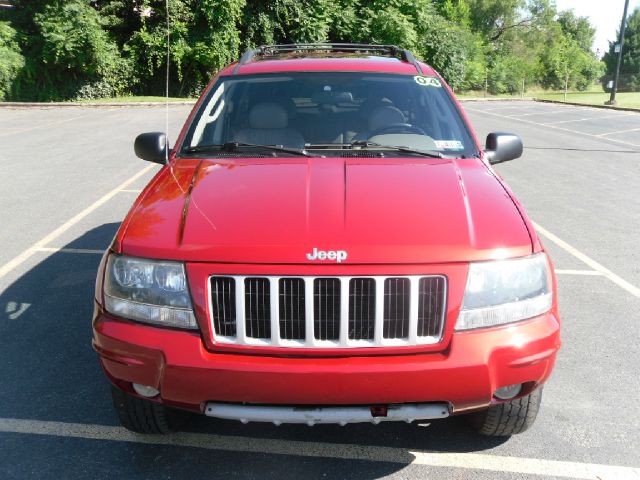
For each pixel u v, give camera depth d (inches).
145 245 99.5
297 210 102.6
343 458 115.6
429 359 93.4
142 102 1059.3
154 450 117.5
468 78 1918.1
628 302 196.9
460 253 95.5
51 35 1063.6
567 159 503.8
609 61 2571.4
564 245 259.1
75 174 398.0
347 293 93.0
